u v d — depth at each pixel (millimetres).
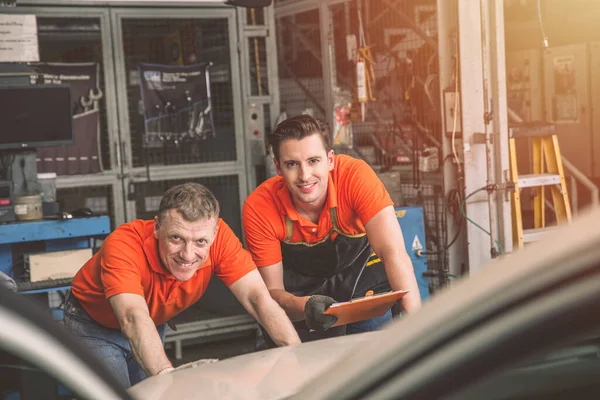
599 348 926
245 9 6016
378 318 3221
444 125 5145
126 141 5711
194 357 5711
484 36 4844
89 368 1002
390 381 955
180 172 5855
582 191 9461
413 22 5941
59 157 5535
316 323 2328
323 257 3113
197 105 5852
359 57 5895
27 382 1410
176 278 2562
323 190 2836
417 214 5414
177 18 5809
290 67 6938
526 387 923
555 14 8945
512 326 856
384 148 6285
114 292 2525
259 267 3062
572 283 816
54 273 4832
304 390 1109
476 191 4887
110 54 5637
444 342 910
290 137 2736
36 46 5242
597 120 9383
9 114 4984
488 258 5008
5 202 4934
